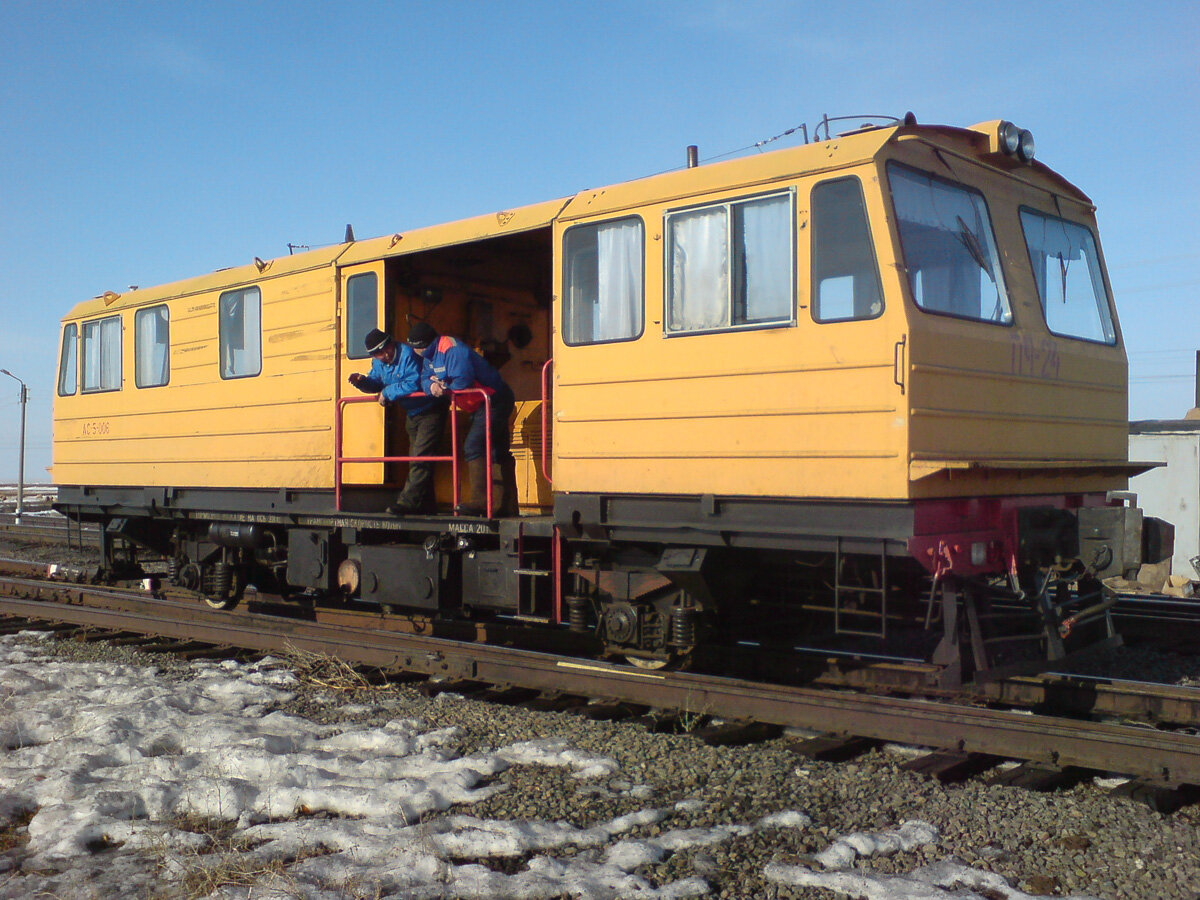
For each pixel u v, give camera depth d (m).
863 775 4.57
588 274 6.36
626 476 6.08
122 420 10.33
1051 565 5.79
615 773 4.66
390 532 8.02
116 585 11.56
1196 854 3.63
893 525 4.99
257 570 9.81
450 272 8.34
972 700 5.89
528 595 6.86
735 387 5.59
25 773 4.77
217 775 4.61
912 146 5.39
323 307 8.13
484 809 4.17
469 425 8.12
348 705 6.10
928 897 3.24
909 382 4.91
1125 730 4.55
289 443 8.40
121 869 3.62
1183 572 14.38
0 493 52.62
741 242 5.62
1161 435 14.72
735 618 6.67
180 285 9.62
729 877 3.50
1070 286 6.64
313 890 3.34
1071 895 3.34
